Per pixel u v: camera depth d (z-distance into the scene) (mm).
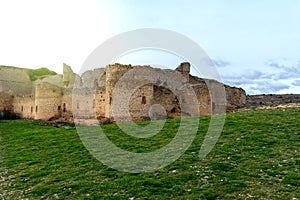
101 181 15664
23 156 23031
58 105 53438
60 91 53812
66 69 67062
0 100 64812
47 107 53125
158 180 14859
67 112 52062
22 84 84875
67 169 18375
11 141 29375
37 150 24344
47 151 23547
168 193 13383
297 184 13352
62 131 31828
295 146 18312
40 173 18281
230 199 12383
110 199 13188
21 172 19141
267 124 23844
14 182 17344
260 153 17609
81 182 15750
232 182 13984
